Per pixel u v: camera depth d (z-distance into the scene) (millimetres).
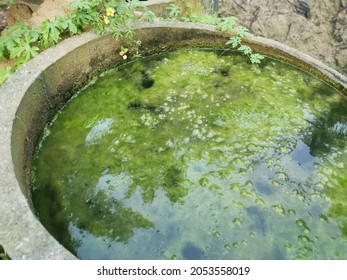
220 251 2297
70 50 3193
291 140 3086
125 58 3621
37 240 1889
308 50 5609
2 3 3607
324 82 3645
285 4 5746
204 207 2533
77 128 3131
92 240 2344
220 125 3189
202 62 3906
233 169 2805
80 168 2793
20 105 2664
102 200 2574
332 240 2375
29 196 2447
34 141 2908
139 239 2348
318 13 5441
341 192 2678
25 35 3244
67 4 3693
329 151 3018
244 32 3844
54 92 3162
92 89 3523
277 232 2410
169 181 2703
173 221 2449
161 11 4504
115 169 2787
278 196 2625
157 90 3539
